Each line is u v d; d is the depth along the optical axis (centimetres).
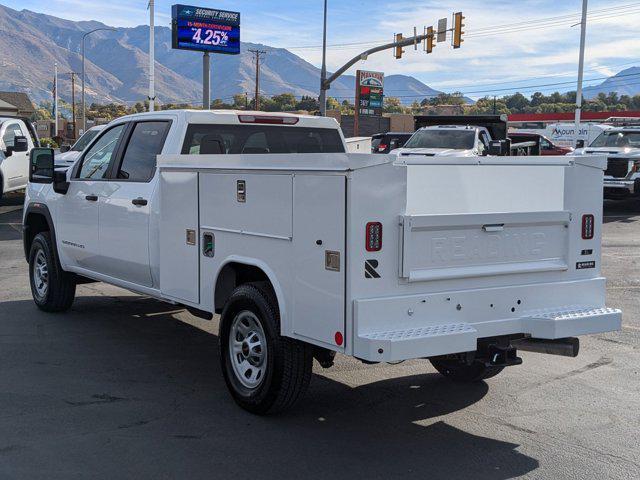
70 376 615
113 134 738
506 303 495
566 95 16775
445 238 465
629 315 862
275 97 11356
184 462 446
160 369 641
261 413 525
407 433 500
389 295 449
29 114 8238
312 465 445
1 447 464
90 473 429
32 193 859
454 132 1845
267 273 501
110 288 1012
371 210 438
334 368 654
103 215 712
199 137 652
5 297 937
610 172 1959
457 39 3141
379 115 6412
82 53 7688
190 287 592
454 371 610
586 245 532
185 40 3862
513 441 488
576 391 594
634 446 481
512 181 576
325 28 3759
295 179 471
